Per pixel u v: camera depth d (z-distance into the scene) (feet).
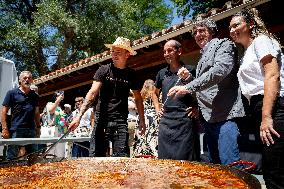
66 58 69.51
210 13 15.97
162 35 18.39
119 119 11.32
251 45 7.17
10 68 19.42
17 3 73.92
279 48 6.85
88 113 21.75
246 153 11.04
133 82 11.96
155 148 18.58
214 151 9.41
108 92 11.34
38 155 7.90
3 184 5.59
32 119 16.71
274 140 6.19
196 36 10.03
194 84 8.16
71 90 38.19
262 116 6.40
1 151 18.16
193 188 5.09
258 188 4.14
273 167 6.21
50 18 60.18
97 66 26.58
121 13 71.31
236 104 8.88
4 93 18.79
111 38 69.51
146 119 19.07
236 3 14.69
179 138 10.44
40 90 36.52
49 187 5.24
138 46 20.22
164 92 11.22
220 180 5.60
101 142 11.15
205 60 9.30
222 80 8.94
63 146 19.47
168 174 6.36
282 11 14.35
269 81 6.42
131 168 7.18
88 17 69.21
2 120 16.05
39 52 68.03
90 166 7.58
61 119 23.04
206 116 9.34
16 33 61.82
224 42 9.04
